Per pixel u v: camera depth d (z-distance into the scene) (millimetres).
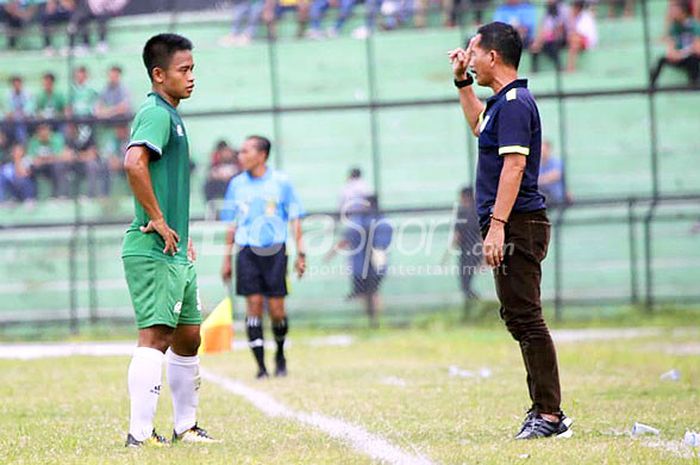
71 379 47812
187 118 79312
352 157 86562
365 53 89625
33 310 80312
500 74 26781
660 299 80625
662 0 90688
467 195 73250
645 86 85750
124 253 26078
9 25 89500
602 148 85875
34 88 86938
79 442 26984
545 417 26359
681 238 81625
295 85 89438
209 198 78062
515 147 25875
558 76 81062
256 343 47875
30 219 81188
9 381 47094
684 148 85625
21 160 81375
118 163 81250
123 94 82062
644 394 37469
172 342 27078
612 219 80812
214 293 78062
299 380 45500
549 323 78312
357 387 41469
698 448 23656
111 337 76125
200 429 27609
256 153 49500
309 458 23047
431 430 28156
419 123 86375
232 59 89500
